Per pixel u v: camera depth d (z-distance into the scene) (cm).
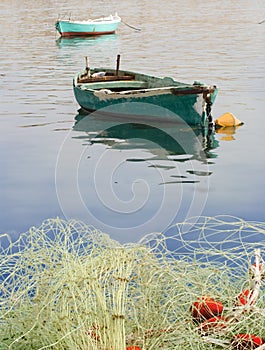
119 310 248
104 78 2081
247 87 2403
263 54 3284
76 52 3731
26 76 2817
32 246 281
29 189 1252
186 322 260
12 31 4953
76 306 252
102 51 3775
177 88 1717
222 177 1328
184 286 268
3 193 1228
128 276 254
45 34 4728
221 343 250
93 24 4553
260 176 1326
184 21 5650
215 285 275
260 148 1573
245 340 249
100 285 252
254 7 7012
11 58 3444
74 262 262
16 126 1881
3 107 2156
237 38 4141
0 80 2714
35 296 268
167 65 3109
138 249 268
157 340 254
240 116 1933
